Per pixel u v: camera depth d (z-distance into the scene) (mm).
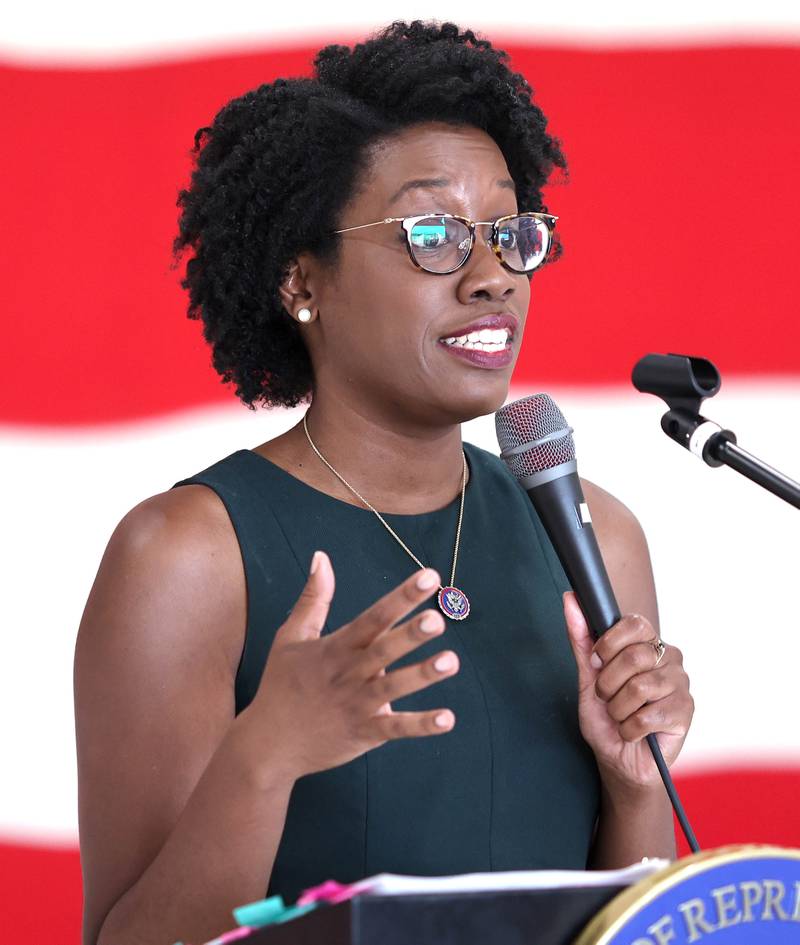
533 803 6992
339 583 7023
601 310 12523
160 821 6480
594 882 4117
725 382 12500
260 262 7617
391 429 7348
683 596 12203
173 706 6605
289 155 7348
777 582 12219
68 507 11844
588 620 6754
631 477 12344
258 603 6867
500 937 3992
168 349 12039
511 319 7043
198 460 11961
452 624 7156
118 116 12180
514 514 7738
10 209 12023
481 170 7195
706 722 12141
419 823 6707
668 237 12609
